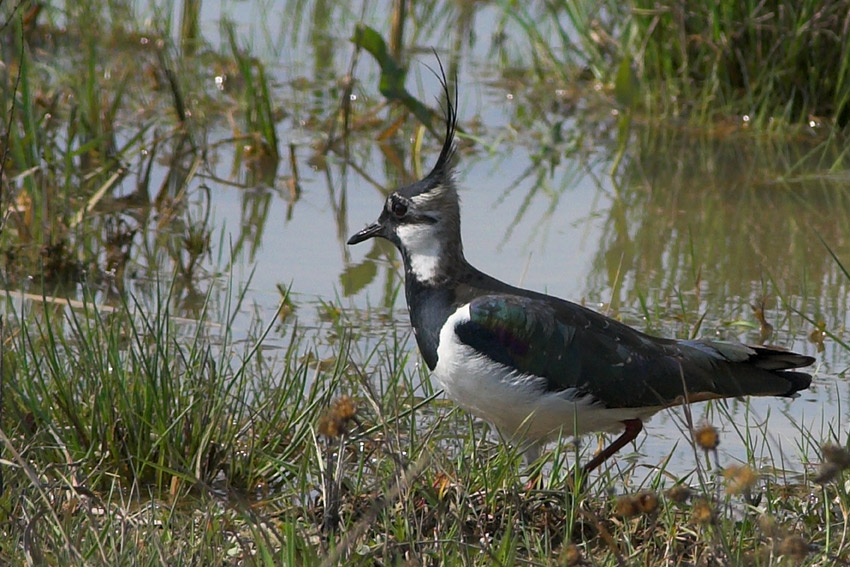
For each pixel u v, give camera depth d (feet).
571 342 28.04
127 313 32.71
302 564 24.30
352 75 52.49
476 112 57.06
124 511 24.66
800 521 26.94
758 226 46.39
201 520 26.25
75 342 35.81
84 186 47.67
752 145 53.16
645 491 26.37
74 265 41.37
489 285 29.91
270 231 45.93
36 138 44.50
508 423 28.99
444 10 68.80
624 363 28.09
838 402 32.81
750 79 54.75
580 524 27.02
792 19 53.52
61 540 23.90
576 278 42.14
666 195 49.32
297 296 40.73
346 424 23.98
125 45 60.80
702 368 28.43
